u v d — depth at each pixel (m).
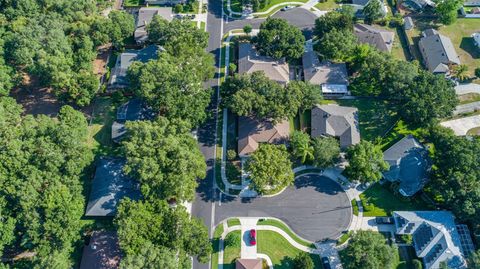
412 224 98.06
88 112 124.00
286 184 102.12
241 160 113.50
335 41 127.38
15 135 104.12
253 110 114.88
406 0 152.88
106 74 132.88
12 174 98.44
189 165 101.12
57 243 92.44
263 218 103.50
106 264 93.81
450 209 102.25
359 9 149.00
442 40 134.38
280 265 96.31
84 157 104.88
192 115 112.88
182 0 153.12
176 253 90.69
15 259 97.12
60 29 130.50
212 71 124.88
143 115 118.31
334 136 114.69
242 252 98.31
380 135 118.12
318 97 117.94
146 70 116.25
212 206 105.88
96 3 150.62
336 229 101.81
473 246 96.94
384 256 89.75
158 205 95.81
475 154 100.19
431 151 114.06
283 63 131.25
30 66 122.50
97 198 100.94
